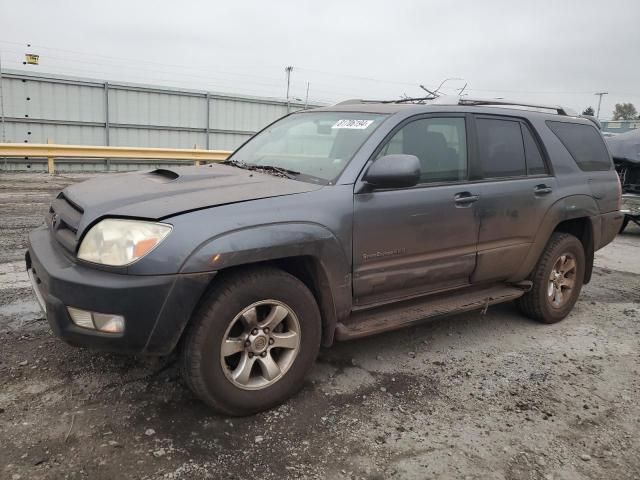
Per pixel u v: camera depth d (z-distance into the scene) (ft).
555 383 11.91
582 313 16.92
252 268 9.56
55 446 8.50
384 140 11.48
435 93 17.04
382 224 10.98
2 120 50.44
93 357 11.43
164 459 8.39
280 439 9.14
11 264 17.65
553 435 9.82
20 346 11.78
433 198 11.90
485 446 9.36
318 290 10.44
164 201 9.37
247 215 9.29
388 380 11.55
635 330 15.55
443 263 12.41
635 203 30.27
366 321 11.47
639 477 8.74
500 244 13.61
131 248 8.57
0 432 8.74
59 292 8.79
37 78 51.52
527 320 15.93
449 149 12.77
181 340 9.14
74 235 9.60
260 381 9.81
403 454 8.96
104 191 10.50
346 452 8.91
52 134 53.47
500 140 14.02
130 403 9.88
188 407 9.89
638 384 12.06
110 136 56.95
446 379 11.78
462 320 15.64
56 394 10.00
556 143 15.51
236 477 8.11
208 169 12.37
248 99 65.36
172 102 60.13
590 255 16.65
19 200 30.19
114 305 8.47
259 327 9.61
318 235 9.91
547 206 14.53
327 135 12.38
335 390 10.95
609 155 17.56
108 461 8.24
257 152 13.73
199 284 8.67
